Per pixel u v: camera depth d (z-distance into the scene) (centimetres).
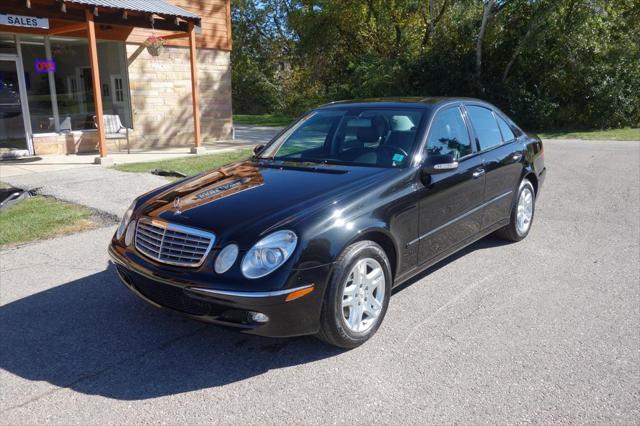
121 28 1334
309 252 326
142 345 369
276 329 325
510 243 585
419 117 454
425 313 411
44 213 705
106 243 596
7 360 349
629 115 2133
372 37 2917
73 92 1285
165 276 339
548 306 421
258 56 4334
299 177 407
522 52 2102
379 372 329
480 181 486
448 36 2306
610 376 321
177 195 399
